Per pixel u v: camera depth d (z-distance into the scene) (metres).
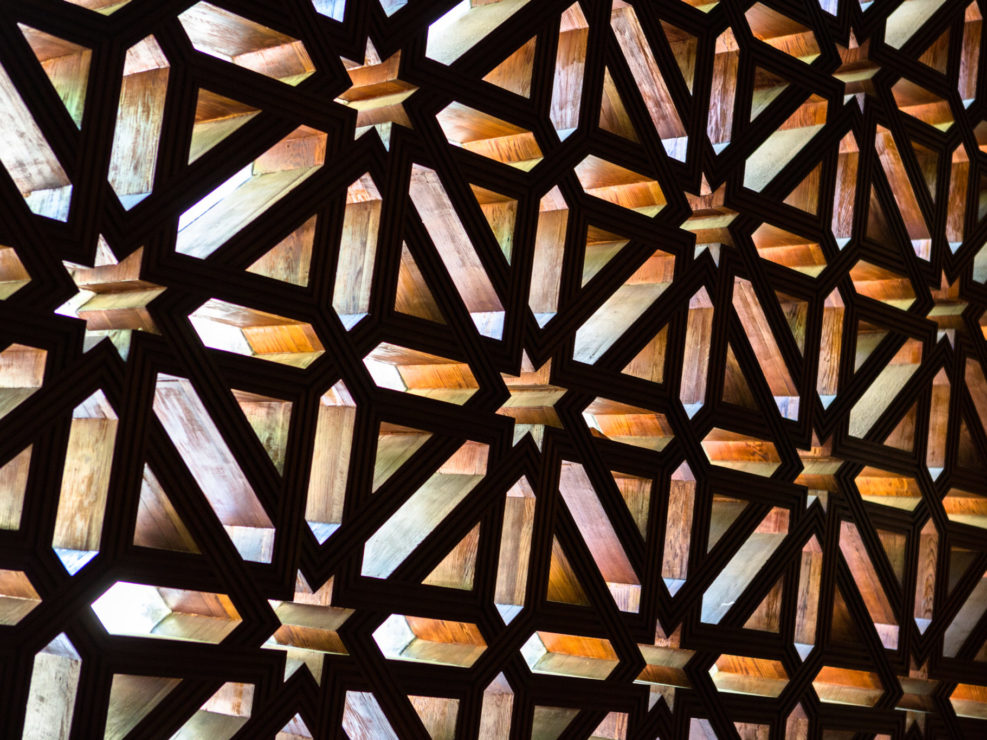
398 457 4.19
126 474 3.92
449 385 4.29
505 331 4.27
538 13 4.33
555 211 4.37
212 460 4.05
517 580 4.31
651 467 4.45
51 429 3.87
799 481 4.80
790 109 4.66
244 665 4.02
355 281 4.17
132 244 3.93
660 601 4.46
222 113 4.08
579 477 4.39
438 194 4.24
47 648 3.92
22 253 3.86
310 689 4.09
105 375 3.92
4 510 3.88
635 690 4.43
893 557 4.88
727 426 4.55
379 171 4.16
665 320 4.47
